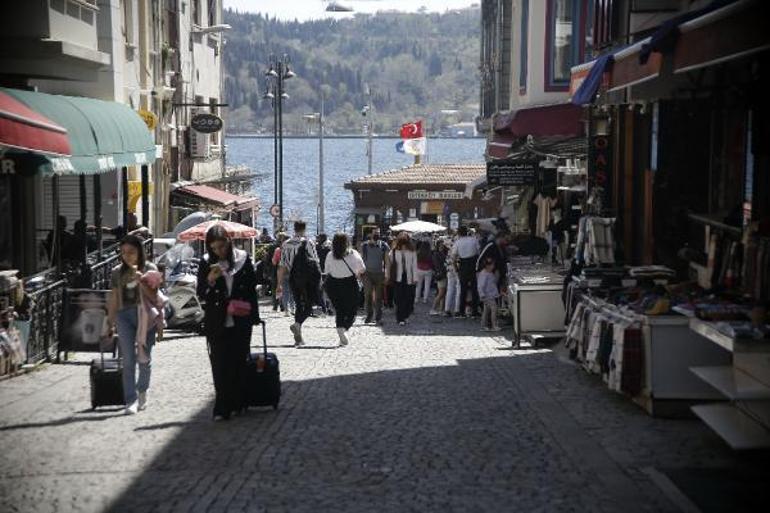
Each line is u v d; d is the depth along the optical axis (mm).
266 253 41188
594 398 15375
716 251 16391
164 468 11422
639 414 14117
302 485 10703
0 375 17250
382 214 71000
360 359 20562
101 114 25438
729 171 18047
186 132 52906
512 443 12594
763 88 15125
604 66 16469
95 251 25016
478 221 37375
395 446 12469
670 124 19484
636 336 14000
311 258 23281
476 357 20562
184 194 49156
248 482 10805
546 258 30688
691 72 18359
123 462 11695
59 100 23828
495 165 35688
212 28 56375
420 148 84312
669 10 21344
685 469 11219
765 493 10328
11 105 17906
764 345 11336
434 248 38031
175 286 26094
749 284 14266
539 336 21953
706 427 13242
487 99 58562
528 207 40312
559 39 36062
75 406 15133
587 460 11680
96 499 10234
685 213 19578
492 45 56156
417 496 10297
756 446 10945
